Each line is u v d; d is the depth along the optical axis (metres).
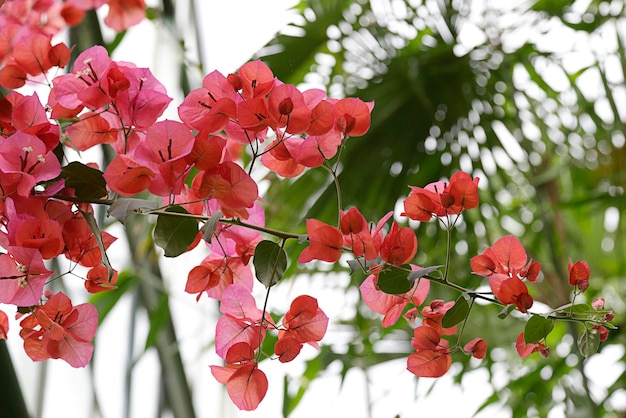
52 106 1.87
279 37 3.55
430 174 3.33
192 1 4.10
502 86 3.56
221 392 4.24
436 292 3.27
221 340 1.84
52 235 1.80
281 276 1.83
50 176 1.80
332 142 1.85
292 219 3.25
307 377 3.50
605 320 1.84
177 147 1.80
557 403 3.68
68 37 3.24
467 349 1.86
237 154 3.11
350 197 3.21
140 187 1.82
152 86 1.85
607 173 3.82
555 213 3.90
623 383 3.36
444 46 3.44
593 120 3.73
